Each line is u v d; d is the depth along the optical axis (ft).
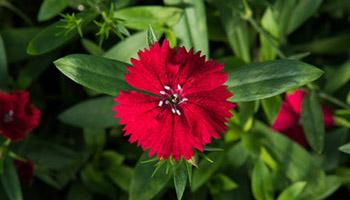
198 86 0.67
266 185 0.89
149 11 0.84
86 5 0.84
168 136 0.65
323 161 0.95
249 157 0.94
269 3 0.93
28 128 0.85
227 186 0.93
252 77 0.73
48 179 0.95
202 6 0.85
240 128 0.92
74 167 0.96
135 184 0.78
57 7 0.85
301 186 0.87
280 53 0.87
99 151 0.96
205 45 0.85
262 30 0.88
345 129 0.94
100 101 0.91
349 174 0.95
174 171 0.67
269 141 0.92
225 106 0.66
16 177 0.85
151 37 0.70
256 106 0.88
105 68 0.72
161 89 0.67
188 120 0.66
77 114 0.92
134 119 0.66
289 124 0.96
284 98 0.95
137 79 0.66
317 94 0.93
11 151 0.90
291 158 0.91
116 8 0.82
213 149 0.70
